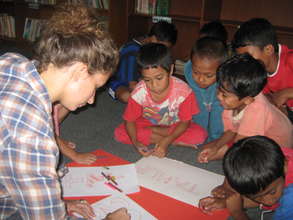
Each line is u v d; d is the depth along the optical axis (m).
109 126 2.03
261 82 1.32
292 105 1.90
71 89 0.82
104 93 2.55
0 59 0.83
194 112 1.70
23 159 0.73
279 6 2.62
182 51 3.26
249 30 1.60
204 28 2.24
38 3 3.53
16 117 0.72
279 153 0.99
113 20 2.91
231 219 1.22
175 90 1.65
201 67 1.52
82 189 1.28
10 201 0.98
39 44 0.81
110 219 1.04
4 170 0.74
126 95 2.28
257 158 0.96
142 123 1.82
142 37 2.96
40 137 0.74
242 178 0.96
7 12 4.03
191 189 1.31
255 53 1.60
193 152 1.76
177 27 3.18
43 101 0.77
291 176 1.08
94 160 1.48
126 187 1.31
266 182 0.95
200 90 1.76
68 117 2.12
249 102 1.37
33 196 0.77
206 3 2.64
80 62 0.78
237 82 1.28
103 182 1.33
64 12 0.87
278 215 1.08
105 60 0.83
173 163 1.49
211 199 1.23
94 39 0.80
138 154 1.70
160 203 1.23
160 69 1.44
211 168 1.60
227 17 2.89
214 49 1.52
